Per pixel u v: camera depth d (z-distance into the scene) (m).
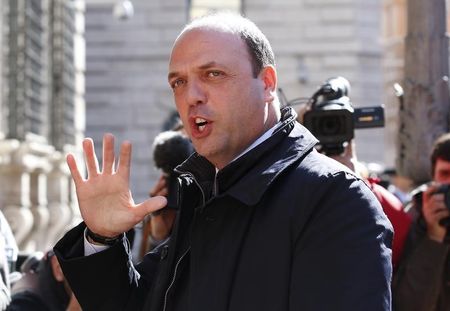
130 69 33.28
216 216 3.07
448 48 5.96
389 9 28.02
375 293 2.81
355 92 32.66
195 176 3.30
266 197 3.03
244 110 3.10
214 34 3.10
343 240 2.89
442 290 4.68
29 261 5.63
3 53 12.56
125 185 3.20
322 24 32.81
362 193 2.98
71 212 15.88
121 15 28.48
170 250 3.28
